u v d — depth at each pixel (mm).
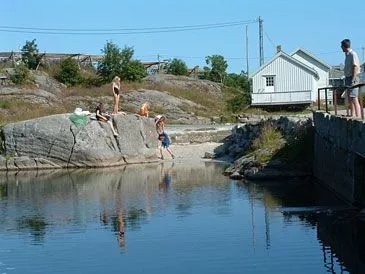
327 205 17344
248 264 11938
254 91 61156
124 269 12008
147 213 17719
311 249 12805
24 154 32125
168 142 35156
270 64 60844
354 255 12289
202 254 12820
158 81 66250
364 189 16109
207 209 17859
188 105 57250
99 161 31688
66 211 18688
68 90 59688
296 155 23891
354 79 16500
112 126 32938
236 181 23969
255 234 14359
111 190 23156
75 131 31969
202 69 81562
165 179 25875
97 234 15188
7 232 15820
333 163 19078
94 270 12039
